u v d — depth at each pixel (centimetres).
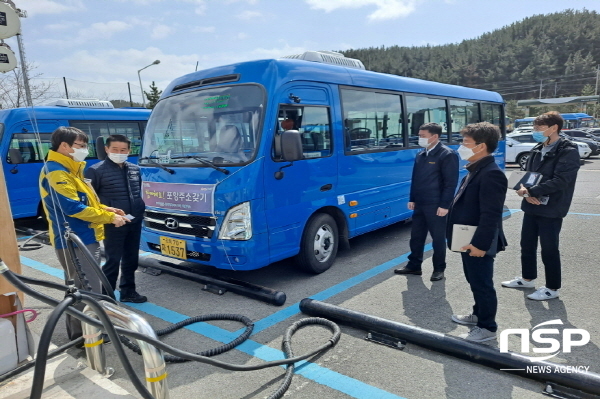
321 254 543
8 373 258
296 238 499
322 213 546
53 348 323
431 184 495
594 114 6881
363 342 363
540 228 424
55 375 269
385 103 657
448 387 295
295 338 372
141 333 203
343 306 441
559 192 405
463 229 333
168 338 381
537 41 15638
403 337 352
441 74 14375
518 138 1878
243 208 441
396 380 305
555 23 16062
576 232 704
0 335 271
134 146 1130
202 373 324
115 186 421
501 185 318
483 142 325
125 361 186
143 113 1162
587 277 496
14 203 845
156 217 514
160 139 532
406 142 705
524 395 283
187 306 454
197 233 469
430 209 498
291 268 572
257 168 446
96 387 255
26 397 247
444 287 488
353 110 589
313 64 538
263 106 461
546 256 425
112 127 1073
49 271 605
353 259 609
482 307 345
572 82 11956
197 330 395
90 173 414
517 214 898
